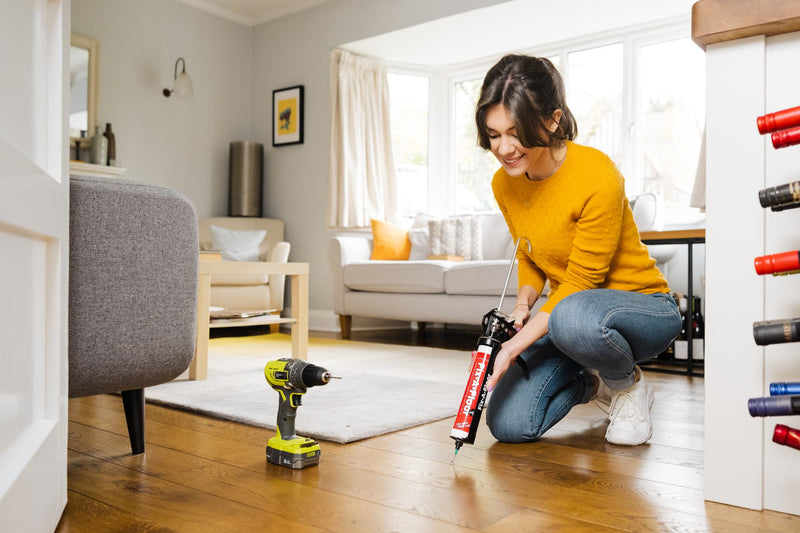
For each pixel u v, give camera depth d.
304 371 1.36
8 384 0.81
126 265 1.31
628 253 1.59
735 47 1.12
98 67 4.88
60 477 1.05
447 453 1.51
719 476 1.15
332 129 5.14
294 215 5.56
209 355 3.44
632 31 4.56
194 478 1.30
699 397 2.31
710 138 1.14
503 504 1.16
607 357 1.46
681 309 3.17
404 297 4.26
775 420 1.10
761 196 0.83
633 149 4.55
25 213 0.82
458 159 5.49
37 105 0.95
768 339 0.78
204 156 5.61
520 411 1.58
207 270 2.62
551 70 1.38
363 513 1.11
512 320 1.48
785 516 1.09
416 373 2.79
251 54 5.89
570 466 1.40
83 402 2.09
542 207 1.53
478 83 5.38
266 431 1.72
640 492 1.22
